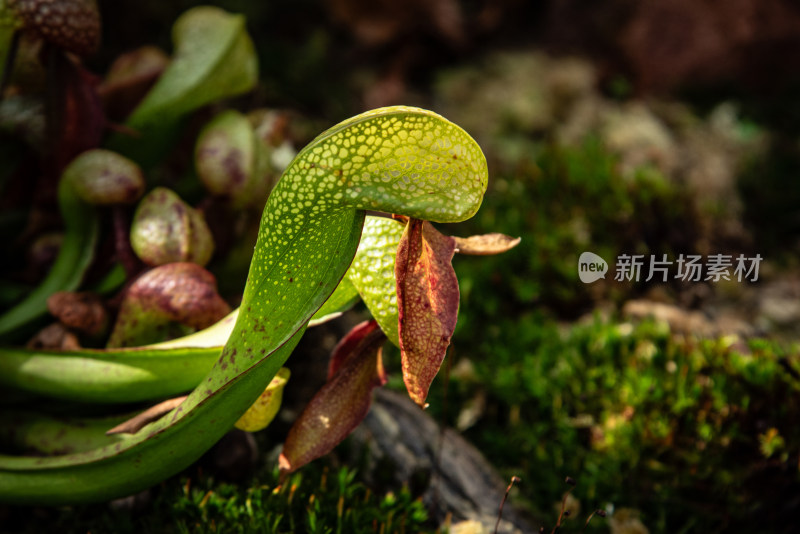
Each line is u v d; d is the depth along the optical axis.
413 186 0.28
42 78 0.40
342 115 0.74
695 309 0.52
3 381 0.36
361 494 0.39
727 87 0.84
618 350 0.44
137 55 0.44
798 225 0.65
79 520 0.37
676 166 0.71
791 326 0.52
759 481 0.39
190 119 0.44
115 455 0.32
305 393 0.43
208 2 0.78
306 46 0.81
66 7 0.37
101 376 0.34
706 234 0.58
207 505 0.37
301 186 0.28
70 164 0.39
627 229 0.54
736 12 0.82
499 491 0.41
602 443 0.41
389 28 0.83
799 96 0.84
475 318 0.49
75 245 0.40
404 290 0.29
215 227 0.40
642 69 0.83
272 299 0.30
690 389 0.41
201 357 0.34
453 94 0.79
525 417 0.44
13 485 0.34
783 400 0.40
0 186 0.41
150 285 0.36
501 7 0.88
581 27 0.87
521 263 0.53
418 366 0.30
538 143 0.73
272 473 0.39
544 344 0.46
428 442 0.41
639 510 0.40
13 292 0.41
